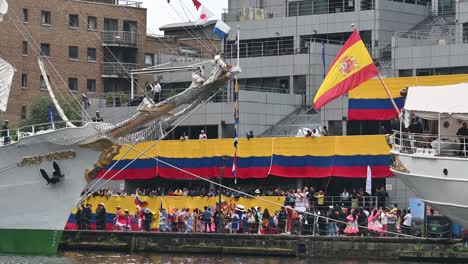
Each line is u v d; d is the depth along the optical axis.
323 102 118.25
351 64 117.19
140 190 142.00
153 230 127.31
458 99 108.00
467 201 106.31
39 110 177.00
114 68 197.75
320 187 140.75
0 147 105.50
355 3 176.75
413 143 109.69
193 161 144.50
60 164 106.25
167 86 179.38
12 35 187.50
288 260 113.19
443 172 106.81
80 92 194.75
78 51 195.12
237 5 195.75
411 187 110.88
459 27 165.88
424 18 179.50
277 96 165.00
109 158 107.38
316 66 169.88
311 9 181.75
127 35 199.12
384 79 142.88
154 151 145.38
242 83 176.88
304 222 120.62
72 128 105.50
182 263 110.19
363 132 150.12
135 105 161.62
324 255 115.31
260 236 117.50
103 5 197.88
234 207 125.25
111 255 117.44
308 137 138.75
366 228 116.44
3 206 106.62
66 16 193.75
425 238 112.12
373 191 136.50
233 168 141.12
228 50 186.00
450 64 156.50
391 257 112.56
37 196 106.69
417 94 110.19
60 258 110.88
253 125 161.38
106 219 129.25
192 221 125.56
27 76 189.00
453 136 108.00
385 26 174.00
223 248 118.50
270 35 180.38
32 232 107.06
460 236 113.69
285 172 139.75
